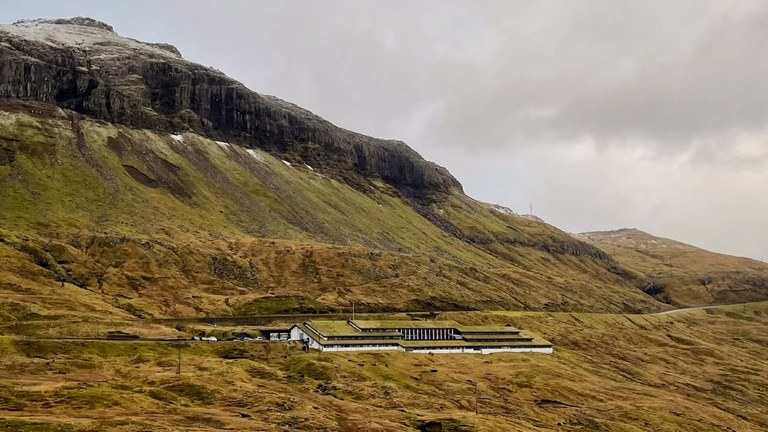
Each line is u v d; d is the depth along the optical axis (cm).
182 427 14125
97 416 14275
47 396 15225
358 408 18662
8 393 15100
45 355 19925
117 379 18050
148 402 15975
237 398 17575
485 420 18862
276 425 15512
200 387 17875
